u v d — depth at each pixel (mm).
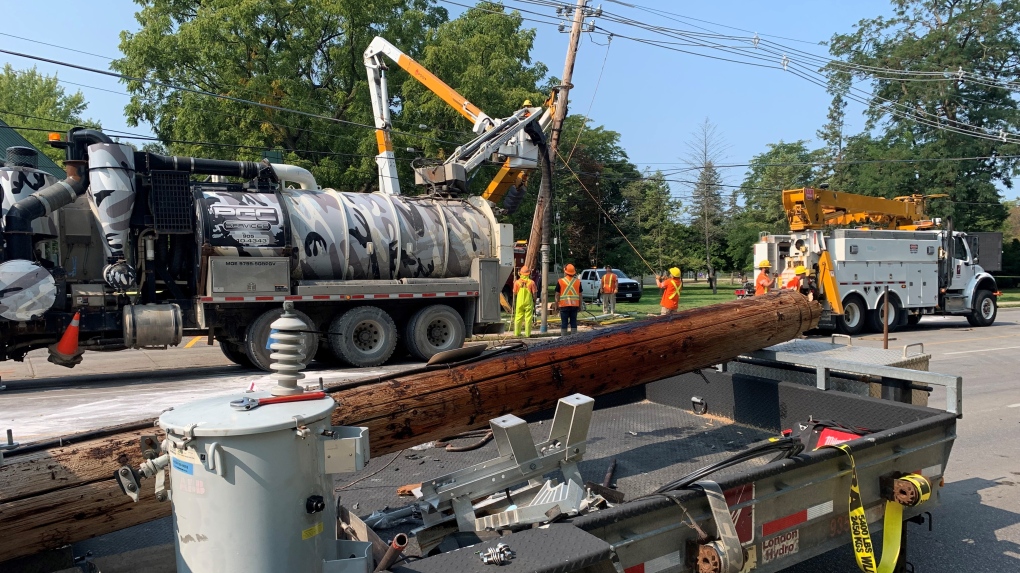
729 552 2412
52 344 10703
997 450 7195
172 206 11383
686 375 5180
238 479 1738
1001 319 24250
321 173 27344
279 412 1848
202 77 27453
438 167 15125
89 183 10852
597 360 3881
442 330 13812
